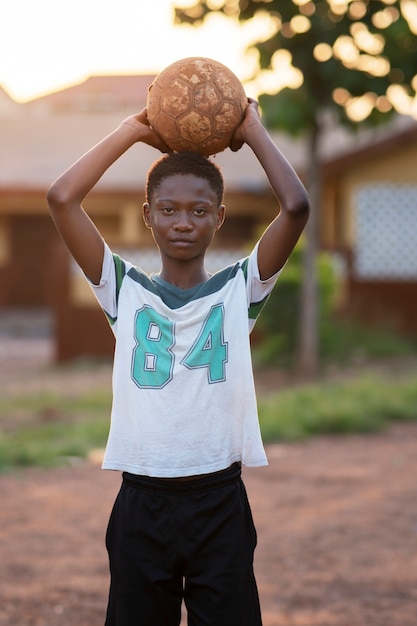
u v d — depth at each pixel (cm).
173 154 309
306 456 894
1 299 2848
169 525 296
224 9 1278
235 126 323
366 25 1265
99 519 667
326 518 668
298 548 598
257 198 2594
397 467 837
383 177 2098
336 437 1001
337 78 1282
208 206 303
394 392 1194
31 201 2691
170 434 295
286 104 1333
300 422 1029
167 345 300
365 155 2053
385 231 1983
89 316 1802
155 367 299
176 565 299
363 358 1645
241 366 302
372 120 1352
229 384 300
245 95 329
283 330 1559
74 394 1359
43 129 3091
